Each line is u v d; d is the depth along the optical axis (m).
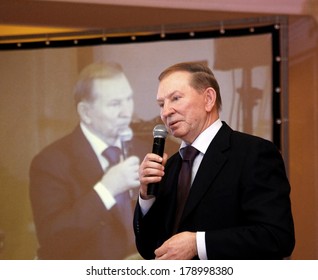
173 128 3.00
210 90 3.04
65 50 6.05
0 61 6.12
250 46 5.73
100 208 5.89
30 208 5.99
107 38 6.00
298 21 6.50
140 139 5.92
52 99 6.05
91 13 6.20
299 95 6.63
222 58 5.79
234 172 2.86
